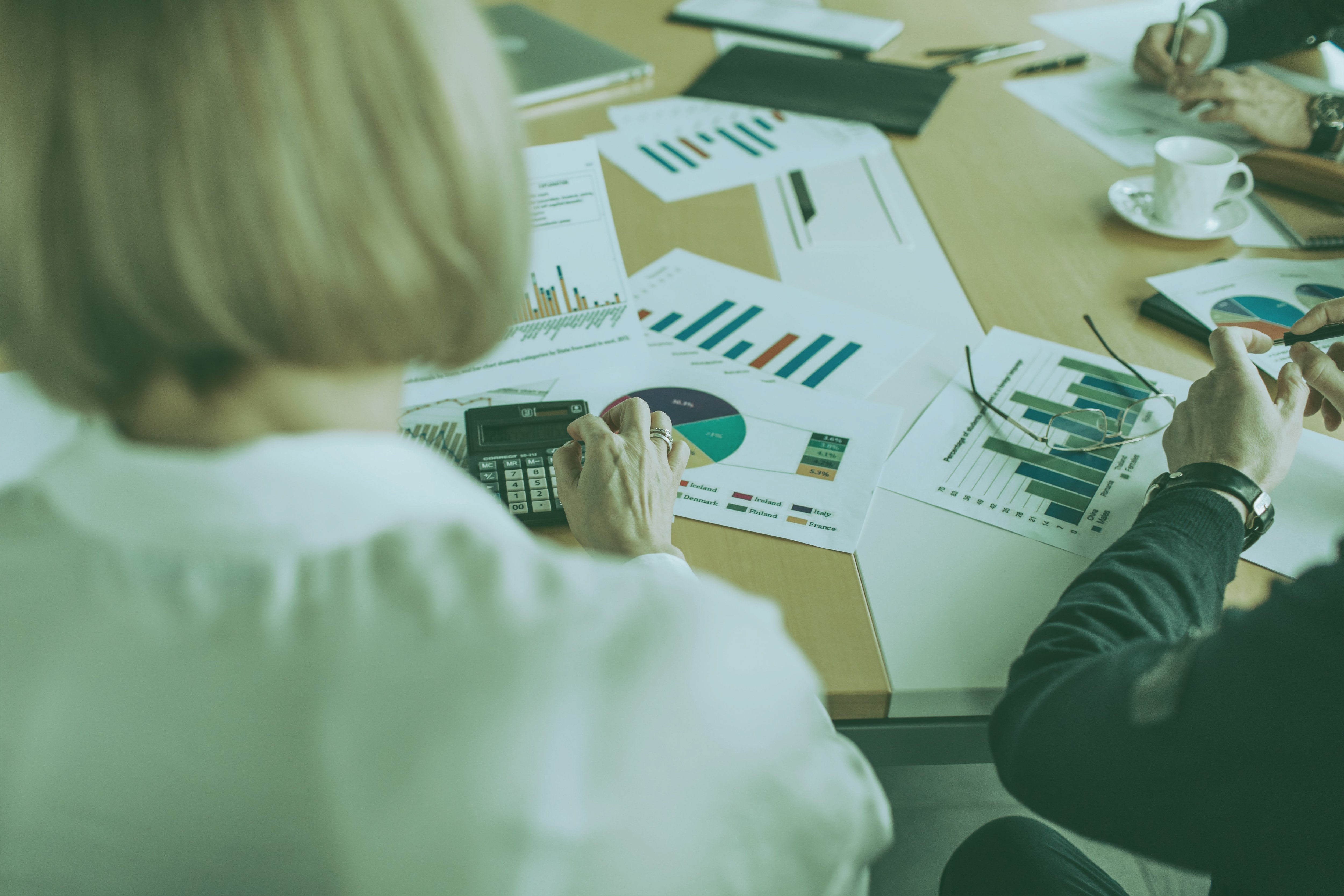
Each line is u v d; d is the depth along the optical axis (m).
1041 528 0.76
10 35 0.26
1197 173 1.09
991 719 0.58
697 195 1.23
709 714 0.30
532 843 0.28
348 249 0.27
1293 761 0.41
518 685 0.28
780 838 0.35
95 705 0.29
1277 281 1.05
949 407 0.89
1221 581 0.62
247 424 0.30
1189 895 1.16
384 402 0.34
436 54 0.28
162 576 0.29
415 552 0.30
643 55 1.59
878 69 1.52
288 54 0.26
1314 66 1.55
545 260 0.99
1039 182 1.26
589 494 0.69
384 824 0.28
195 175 0.26
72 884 0.32
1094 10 1.76
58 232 0.27
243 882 0.32
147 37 0.26
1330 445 0.83
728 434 0.86
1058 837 0.84
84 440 0.32
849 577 0.73
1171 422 0.75
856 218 1.19
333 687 0.28
